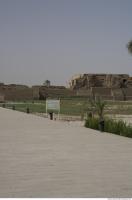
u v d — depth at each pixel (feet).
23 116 99.30
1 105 211.82
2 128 61.36
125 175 24.52
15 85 435.94
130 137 50.24
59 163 28.94
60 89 417.69
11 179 23.44
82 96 400.67
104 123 57.26
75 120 92.79
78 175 24.52
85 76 521.24
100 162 29.32
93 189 20.83
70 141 43.21
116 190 20.59
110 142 42.32
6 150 35.99
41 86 433.48
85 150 35.88
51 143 41.34
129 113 129.70
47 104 94.63
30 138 46.42
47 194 19.75
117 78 510.58
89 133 53.21
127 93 416.67
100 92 418.51
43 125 68.28
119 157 31.68
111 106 191.42
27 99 372.79
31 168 26.96
